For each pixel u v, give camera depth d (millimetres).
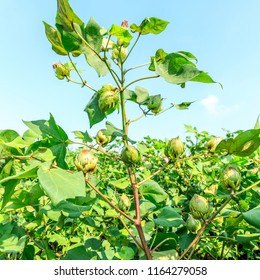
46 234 563
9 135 385
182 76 378
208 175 776
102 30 427
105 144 451
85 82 432
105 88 418
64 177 300
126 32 385
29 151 423
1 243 466
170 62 398
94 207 623
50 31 413
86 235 709
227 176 379
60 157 409
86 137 474
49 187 279
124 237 551
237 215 525
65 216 501
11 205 492
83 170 358
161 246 485
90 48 392
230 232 570
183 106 476
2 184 336
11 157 361
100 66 415
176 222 467
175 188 871
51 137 416
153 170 961
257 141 390
